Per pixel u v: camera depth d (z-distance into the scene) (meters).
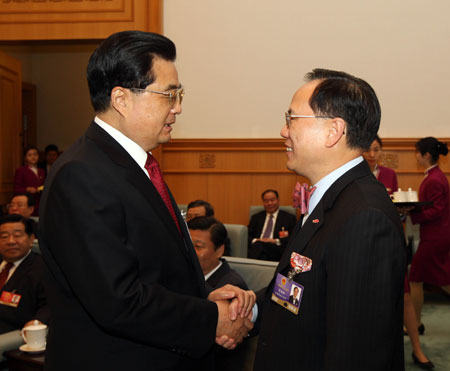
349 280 1.07
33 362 2.10
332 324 1.08
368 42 5.62
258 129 5.85
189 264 1.35
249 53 5.80
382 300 1.06
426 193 3.81
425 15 5.54
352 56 5.65
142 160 1.32
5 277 2.92
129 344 1.22
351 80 1.28
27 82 9.36
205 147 5.92
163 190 1.41
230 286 1.55
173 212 1.44
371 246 1.08
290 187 5.84
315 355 1.17
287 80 5.77
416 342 3.45
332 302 1.09
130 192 1.22
